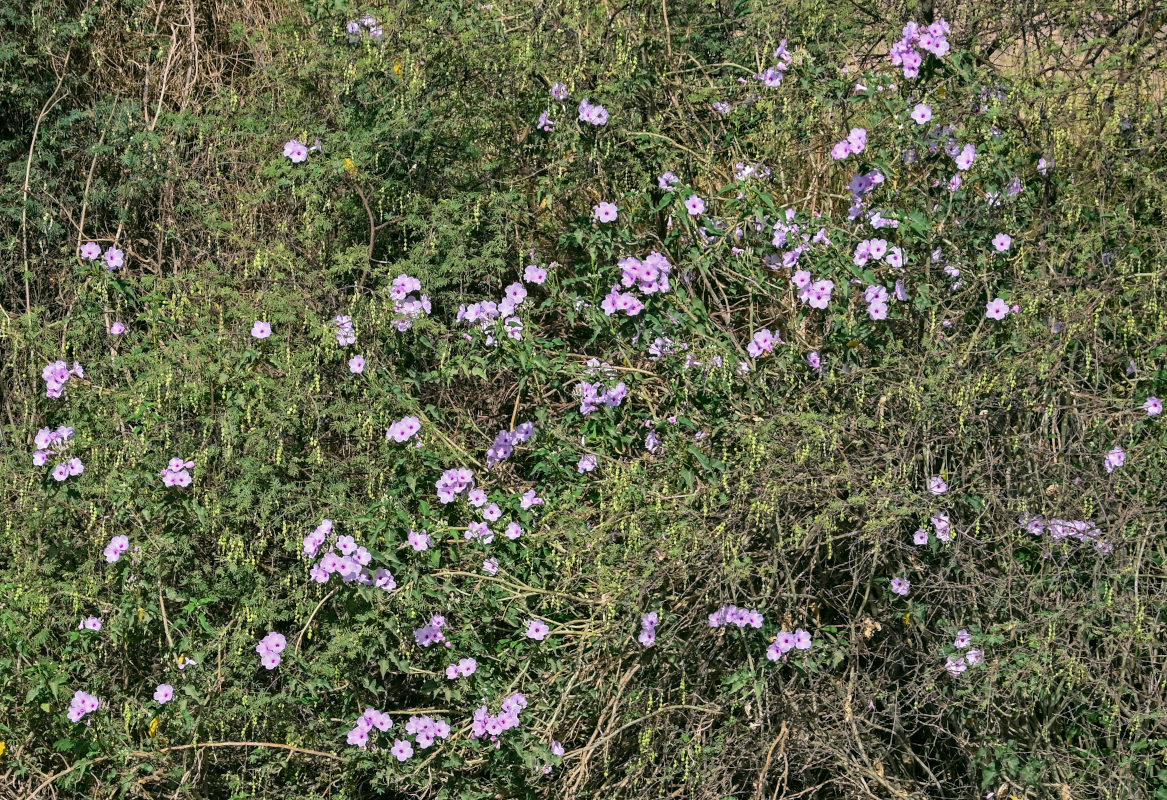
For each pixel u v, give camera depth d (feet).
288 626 11.35
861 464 10.51
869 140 11.62
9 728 10.48
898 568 10.57
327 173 12.40
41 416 12.59
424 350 12.04
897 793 9.82
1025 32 12.59
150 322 12.42
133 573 10.85
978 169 11.30
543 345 12.35
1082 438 10.41
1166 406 10.86
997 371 10.46
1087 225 11.53
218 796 10.87
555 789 10.56
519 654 10.90
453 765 10.44
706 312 11.91
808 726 10.30
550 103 12.67
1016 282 10.93
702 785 10.28
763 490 10.17
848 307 11.03
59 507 11.28
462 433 11.93
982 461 10.28
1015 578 10.07
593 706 10.80
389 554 10.67
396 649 10.77
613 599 10.37
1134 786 9.69
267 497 10.91
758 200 11.72
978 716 10.16
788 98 12.23
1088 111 11.97
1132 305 11.25
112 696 10.91
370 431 11.11
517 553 11.36
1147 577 10.25
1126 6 12.67
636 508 10.80
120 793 10.44
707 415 11.34
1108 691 9.78
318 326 11.43
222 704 10.51
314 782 10.72
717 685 10.81
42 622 10.80
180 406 11.61
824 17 12.60
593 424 11.84
